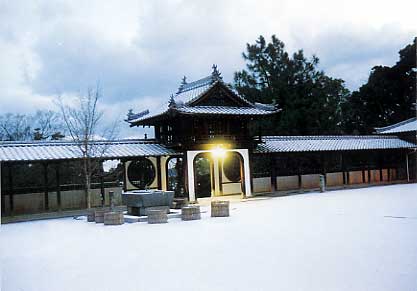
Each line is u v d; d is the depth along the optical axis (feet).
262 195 110.01
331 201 87.04
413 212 63.98
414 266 31.71
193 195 99.45
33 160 82.48
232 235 50.49
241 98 107.45
